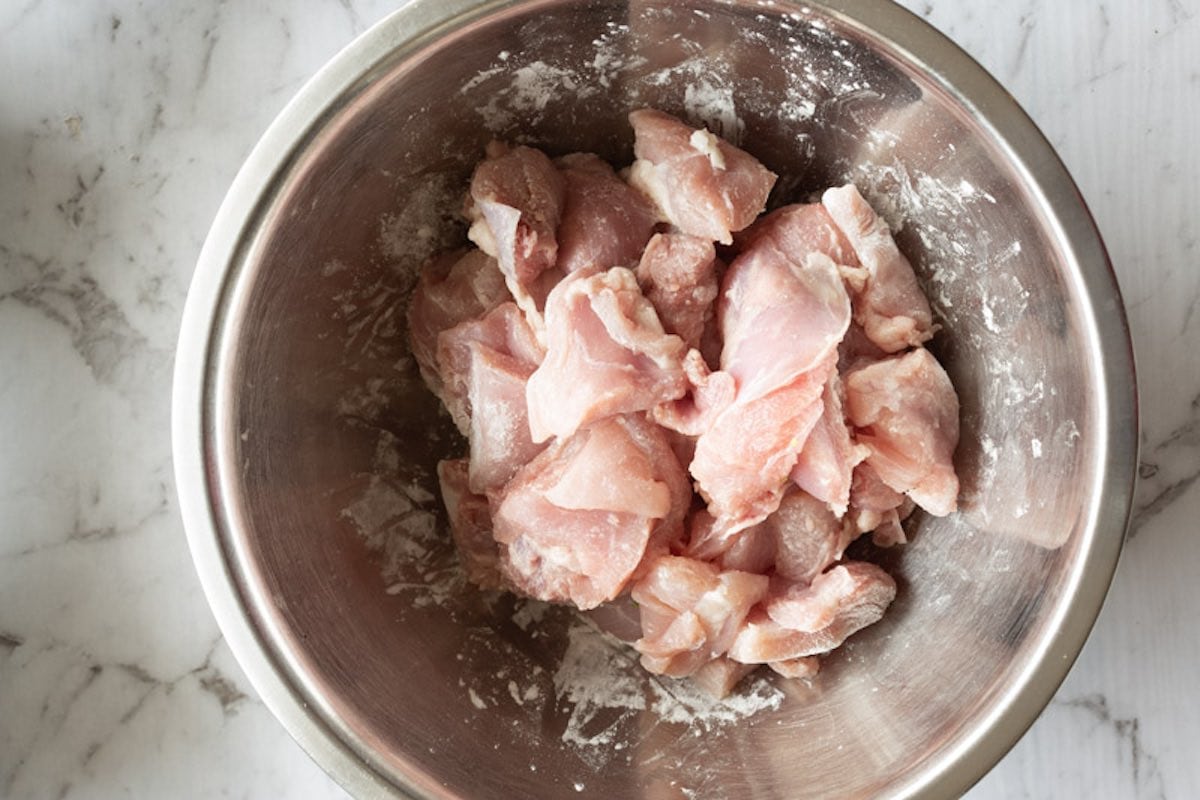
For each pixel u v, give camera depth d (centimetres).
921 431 41
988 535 41
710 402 41
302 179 37
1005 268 39
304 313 40
